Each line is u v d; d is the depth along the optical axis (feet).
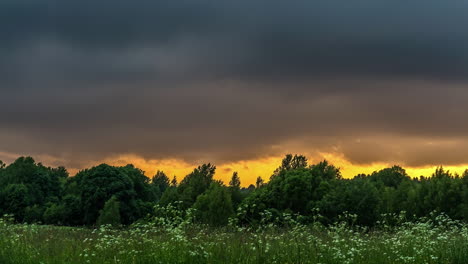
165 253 34.78
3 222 47.26
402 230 47.29
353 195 212.23
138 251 35.24
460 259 35.91
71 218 267.18
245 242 38.47
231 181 292.61
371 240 42.93
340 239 41.73
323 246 37.91
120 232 41.14
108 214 224.53
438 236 41.81
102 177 262.88
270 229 43.42
